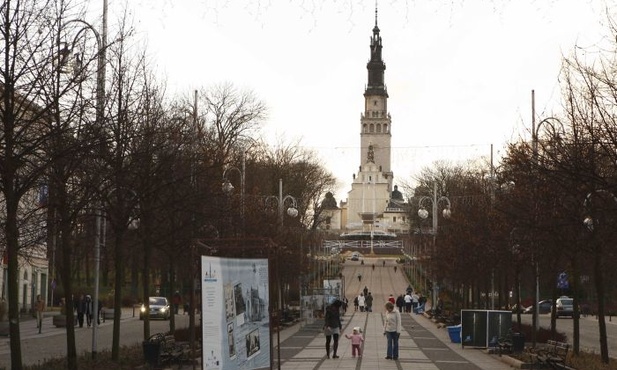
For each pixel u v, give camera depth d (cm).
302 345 4275
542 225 2928
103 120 2345
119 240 2870
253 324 2227
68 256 2505
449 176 10944
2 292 5909
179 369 2900
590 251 2931
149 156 2775
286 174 9350
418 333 5284
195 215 3297
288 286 7825
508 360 3256
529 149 3088
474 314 4019
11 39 2073
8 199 2059
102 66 2336
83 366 2652
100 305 6259
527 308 8238
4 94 2030
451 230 5791
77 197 2831
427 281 10219
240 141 6906
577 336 3256
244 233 4278
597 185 2477
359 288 11819
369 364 3259
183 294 8200
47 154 2158
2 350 3831
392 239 17812
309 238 8750
